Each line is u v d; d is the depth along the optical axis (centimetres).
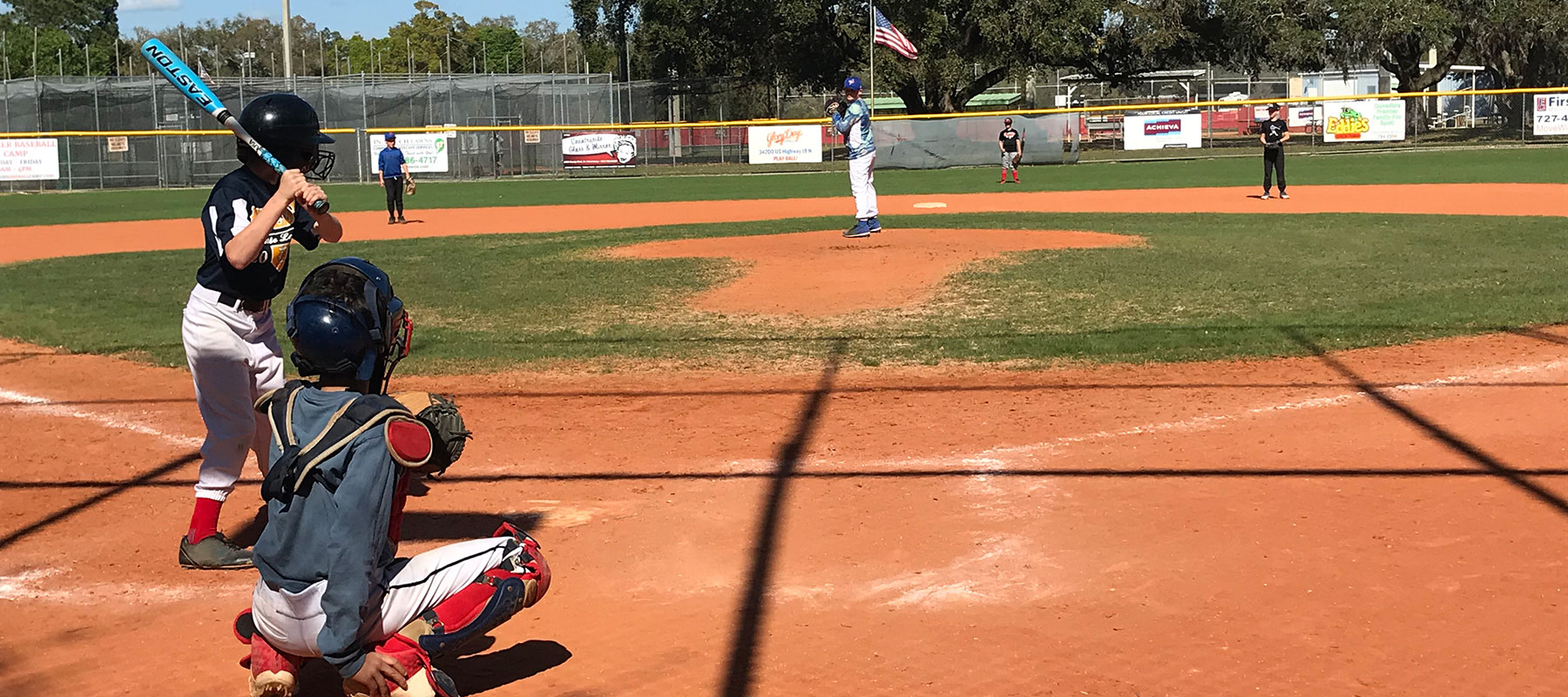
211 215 492
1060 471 624
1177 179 3325
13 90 4391
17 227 2566
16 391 887
